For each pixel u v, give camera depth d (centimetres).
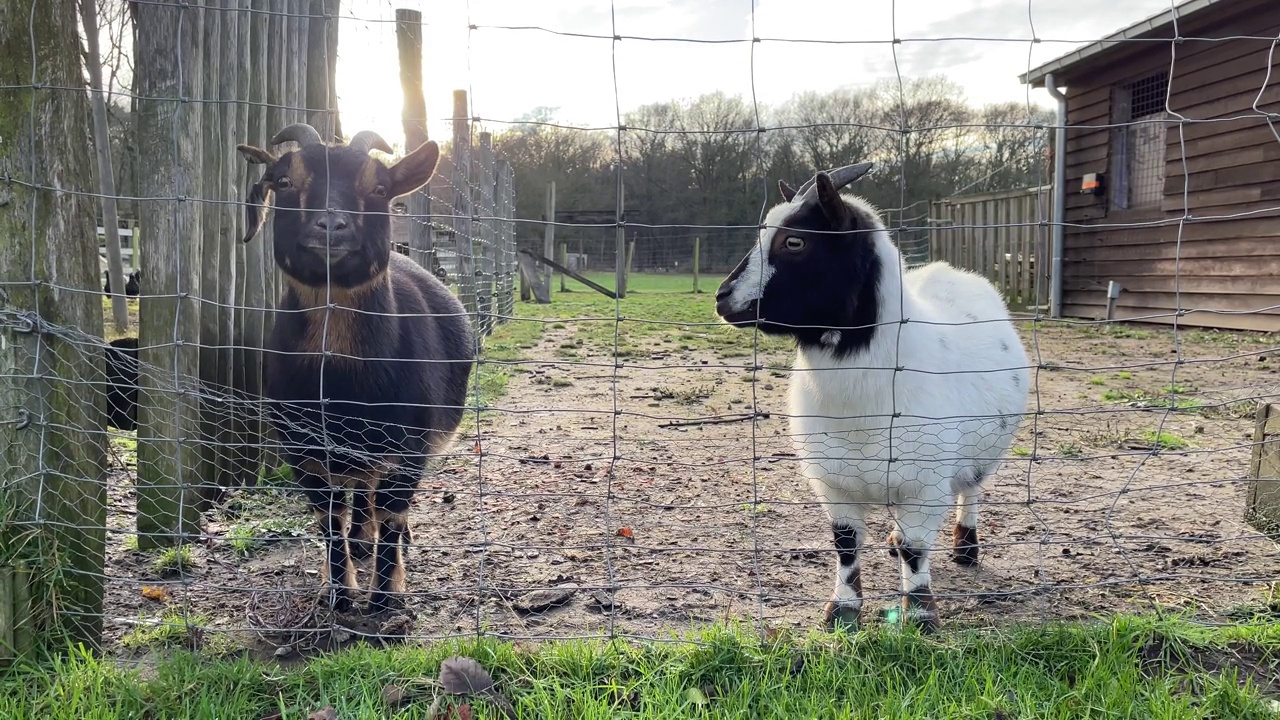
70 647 266
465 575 374
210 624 318
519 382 891
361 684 254
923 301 367
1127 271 1313
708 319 1504
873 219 326
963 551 388
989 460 380
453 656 269
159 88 400
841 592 329
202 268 450
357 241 318
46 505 277
